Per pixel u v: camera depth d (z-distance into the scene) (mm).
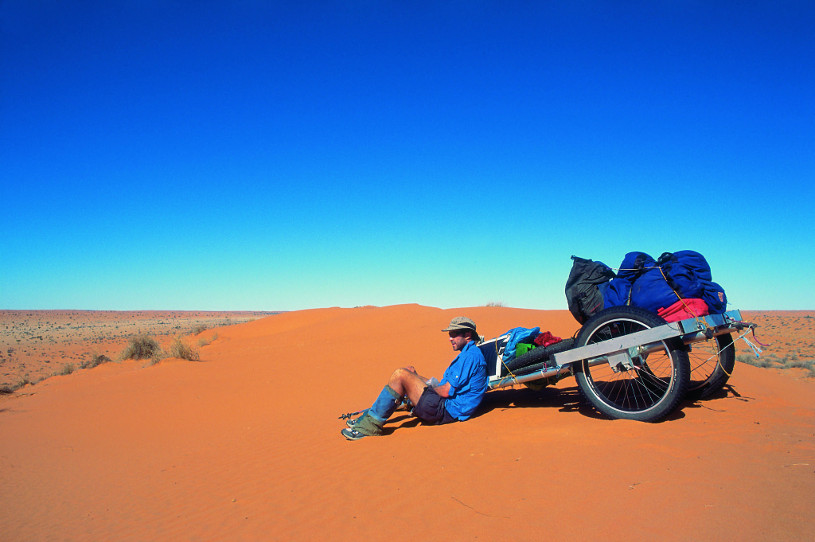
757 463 3846
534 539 3062
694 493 3373
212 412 11328
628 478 3801
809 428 4836
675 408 5168
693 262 5668
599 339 5949
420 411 6621
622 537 2910
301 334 30844
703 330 5184
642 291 5703
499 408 6992
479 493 3984
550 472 4176
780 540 2643
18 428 11367
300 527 4023
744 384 7566
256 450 7414
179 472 6801
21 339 82312
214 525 4488
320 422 9000
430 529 3488
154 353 25141
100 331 102188
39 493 6633
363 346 19750
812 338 43312
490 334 17938
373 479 4895
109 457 8258
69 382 21062
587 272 6242
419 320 26156
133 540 4496
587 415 5961
